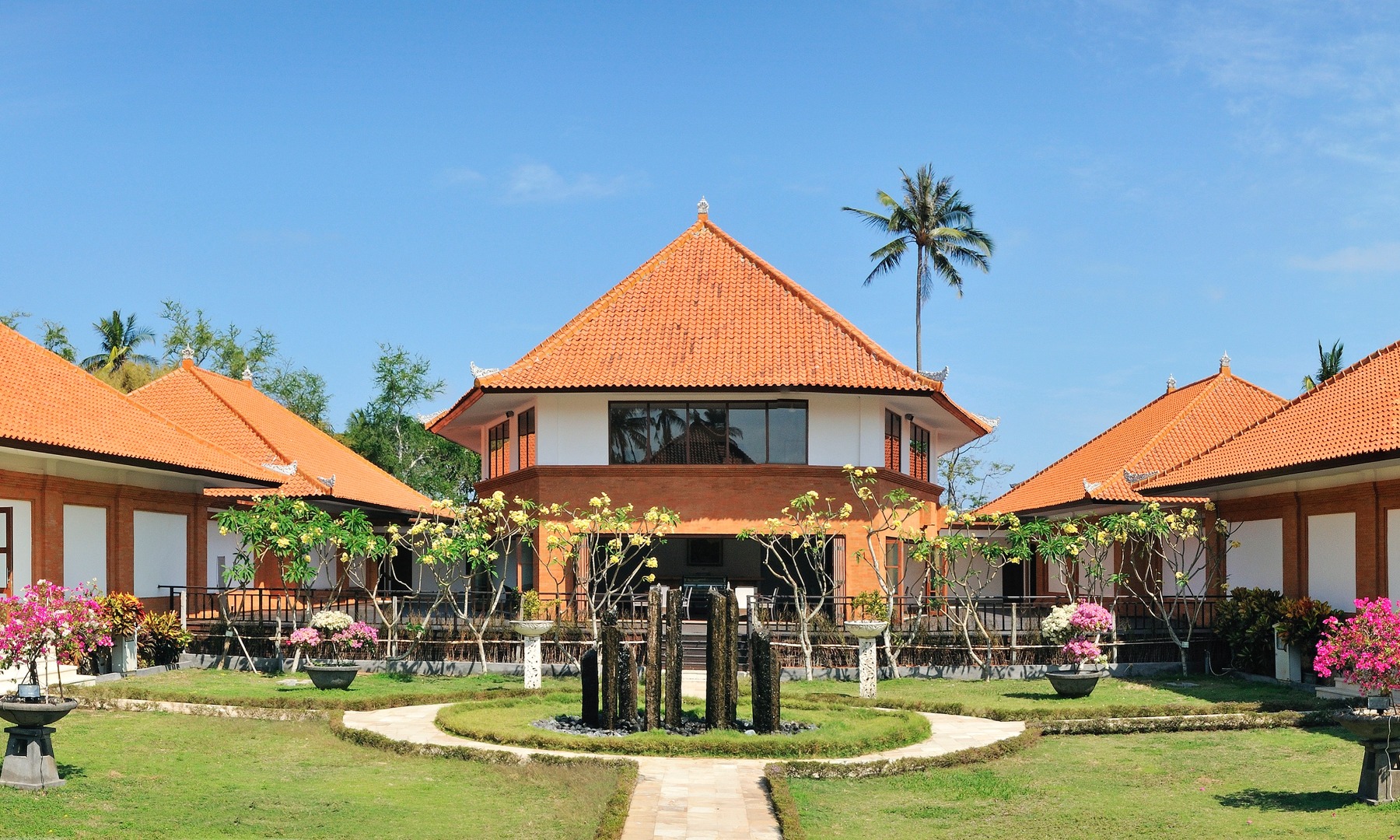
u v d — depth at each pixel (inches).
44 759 507.2
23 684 515.8
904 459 1235.2
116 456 890.7
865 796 530.6
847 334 1194.6
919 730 652.7
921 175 2215.8
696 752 602.5
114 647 886.4
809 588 1336.1
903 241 2196.1
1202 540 1030.4
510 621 900.6
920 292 2229.3
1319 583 912.9
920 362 2207.2
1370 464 788.6
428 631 969.5
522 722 674.2
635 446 1135.6
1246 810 497.4
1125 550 1246.9
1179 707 725.9
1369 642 504.7
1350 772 577.3
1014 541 966.4
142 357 2353.6
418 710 746.2
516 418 1238.3
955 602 995.3
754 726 655.1
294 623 973.2
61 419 906.1
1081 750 644.1
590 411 1136.8
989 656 920.9
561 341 1189.7
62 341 2305.6
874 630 813.2
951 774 576.4
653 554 1379.2
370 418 2529.5
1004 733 669.9
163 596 1056.2
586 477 1128.2
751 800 508.1
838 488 1123.9
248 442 1320.1
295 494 1234.6
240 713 724.0
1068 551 957.2
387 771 572.1
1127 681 913.5
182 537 1095.6
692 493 1123.3
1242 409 1378.0
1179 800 519.8
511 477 1201.4
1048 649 944.3
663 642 719.7
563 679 904.9
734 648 676.1
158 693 756.0
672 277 1289.4
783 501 1120.8
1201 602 1030.4
